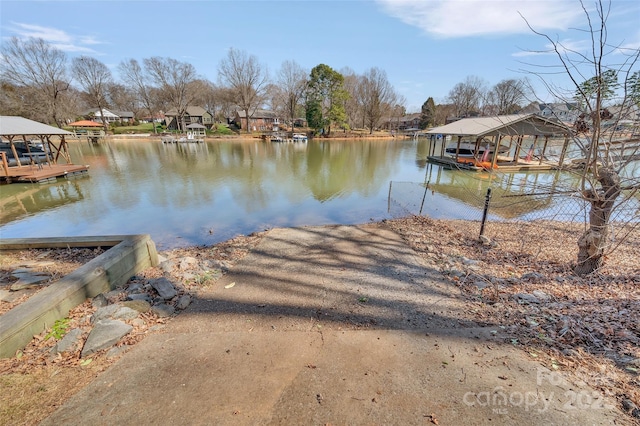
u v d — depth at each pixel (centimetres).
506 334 262
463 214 823
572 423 171
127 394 202
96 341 252
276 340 268
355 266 450
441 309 318
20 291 338
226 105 6291
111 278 356
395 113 6425
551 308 295
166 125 5359
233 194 1114
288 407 191
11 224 796
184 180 1380
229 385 212
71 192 1153
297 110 6022
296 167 1800
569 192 351
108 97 6103
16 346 238
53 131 1534
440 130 2042
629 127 294
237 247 556
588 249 361
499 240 556
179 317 311
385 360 237
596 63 276
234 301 347
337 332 281
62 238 449
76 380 215
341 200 1021
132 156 2330
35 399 197
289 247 546
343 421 180
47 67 3769
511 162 1769
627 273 361
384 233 627
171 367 230
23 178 1265
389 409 188
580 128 317
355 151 2836
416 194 1103
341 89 4353
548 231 612
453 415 182
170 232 715
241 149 2953
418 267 439
